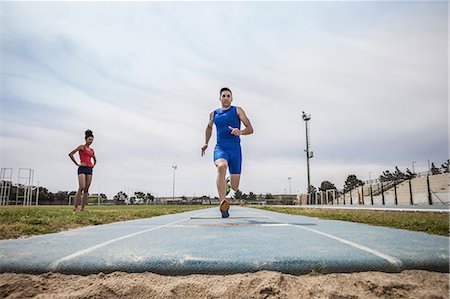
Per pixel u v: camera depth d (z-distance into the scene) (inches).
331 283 64.1
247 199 3043.8
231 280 64.6
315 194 1738.4
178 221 213.8
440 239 103.7
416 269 69.9
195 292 61.4
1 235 129.0
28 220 183.5
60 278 67.8
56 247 89.7
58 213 276.2
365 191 1704.0
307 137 1675.7
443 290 61.9
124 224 184.9
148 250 82.3
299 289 61.8
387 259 70.2
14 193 1765.5
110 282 65.2
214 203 3058.6
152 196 3277.6
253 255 74.0
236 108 187.5
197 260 69.3
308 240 101.3
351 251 79.5
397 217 252.1
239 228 148.9
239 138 192.9
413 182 1483.8
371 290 62.2
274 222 193.9
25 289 63.3
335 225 168.1
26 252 81.6
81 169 307.1
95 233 129.5
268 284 61.5
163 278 67.1
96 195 3240.7
